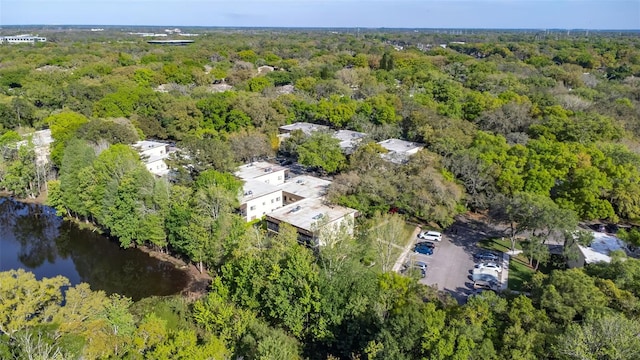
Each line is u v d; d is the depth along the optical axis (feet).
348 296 116.88
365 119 292.20
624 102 299.38
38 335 86.12
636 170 186.70
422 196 171.94
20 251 192.44
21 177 234.99
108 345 91.15
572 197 174.40
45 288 104.73
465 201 189.98
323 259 128.26
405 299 110.63
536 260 159.22
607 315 88.63
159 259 181.16
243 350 106.63
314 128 293.84
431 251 167.94
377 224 158.10
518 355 84.07
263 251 134.41
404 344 91.30
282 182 225.35
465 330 89.35
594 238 156.35
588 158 188.44
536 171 181.47
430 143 242.78
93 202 192.95
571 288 104.01
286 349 100.68
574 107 291.99
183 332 99.19
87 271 175.32
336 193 184.03
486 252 167.84
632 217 169.99
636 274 112.06
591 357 79.92
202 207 162.30
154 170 233.35
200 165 199.31
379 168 191.11
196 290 157.69
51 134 265.95
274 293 119.75
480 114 277.23
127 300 117.70
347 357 113.60
